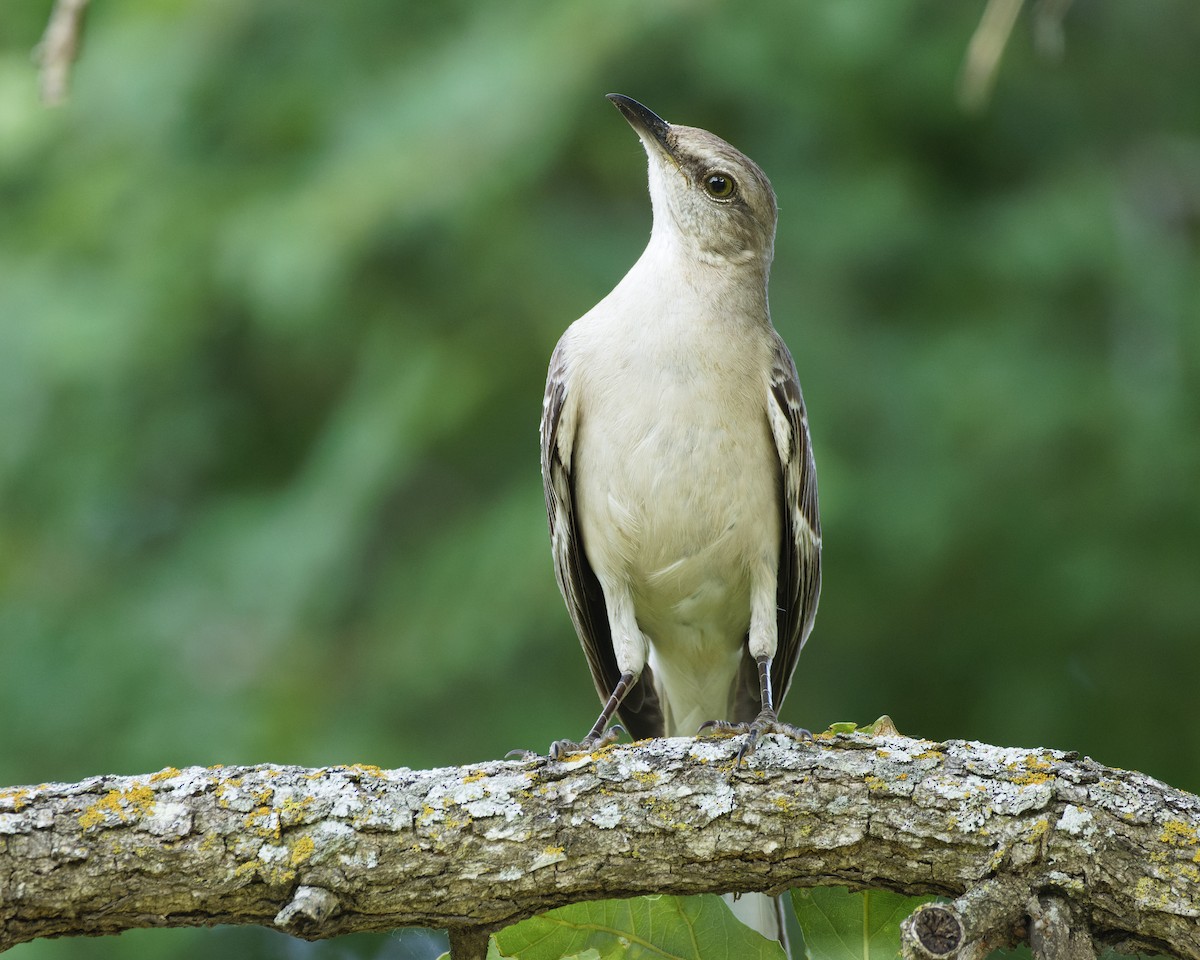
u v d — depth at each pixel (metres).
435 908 5.50
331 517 12.11
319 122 13.09
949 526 12.17
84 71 13.31
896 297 13.20
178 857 5.32
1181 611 12.29
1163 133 13.94
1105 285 13.02
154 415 13.21
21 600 12.71
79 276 12.91
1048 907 5.33
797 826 5.55
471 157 12.41
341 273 12.25
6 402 12.77
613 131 12.81
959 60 12.98
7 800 5.32
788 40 12.77
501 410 12.75
